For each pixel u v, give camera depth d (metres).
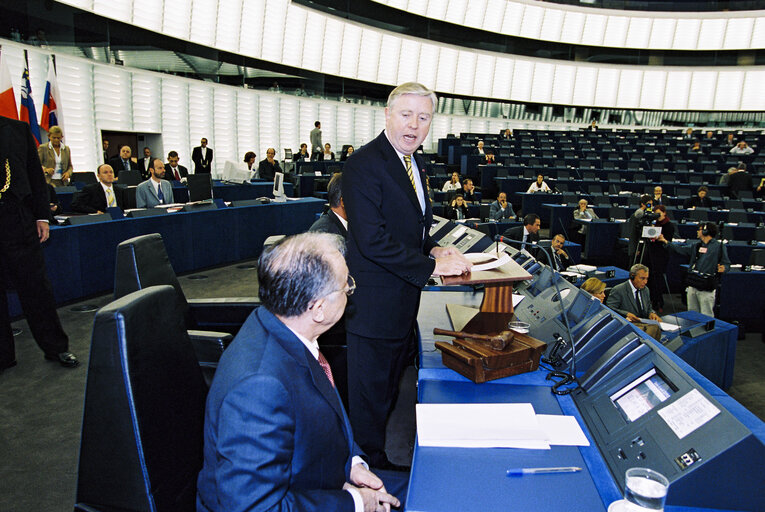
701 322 4.02
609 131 17.36
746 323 5.66
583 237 8.34
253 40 12.30
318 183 10.84
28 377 3.36
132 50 9.26
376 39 15.92
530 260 2.64
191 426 1.35
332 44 14.70
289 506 1.08
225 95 11.81
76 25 8.05
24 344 3.87
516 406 1.52
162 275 2.17
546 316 2.10
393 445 2.44
